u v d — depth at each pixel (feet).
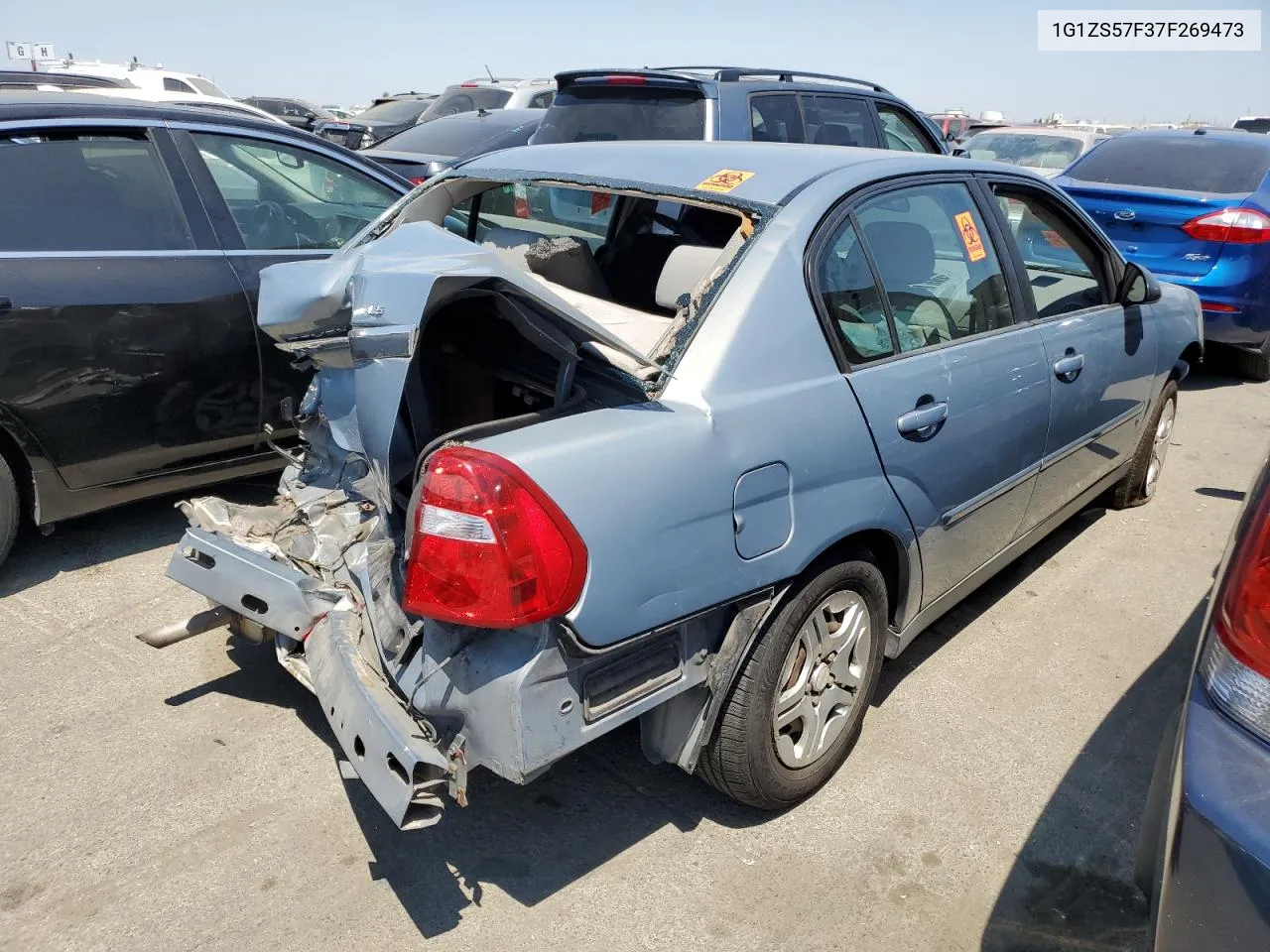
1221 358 25.81
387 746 6.81
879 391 8.94
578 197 12.07
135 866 8.34
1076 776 9.85
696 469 7.39
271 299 8.87
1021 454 11.27
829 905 8.14
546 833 8.87
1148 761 10.14
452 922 7.88
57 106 12.67
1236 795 5.35
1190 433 20.95
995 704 11.03
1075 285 12.87
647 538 7.09
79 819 8.83
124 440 12.88
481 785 9.46
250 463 14.39
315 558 9.21
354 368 7.69
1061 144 41.39
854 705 9.54
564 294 10.09
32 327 11.80
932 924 7.98
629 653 7.32
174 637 9.84
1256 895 5.16
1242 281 22.77
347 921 7.85
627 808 9.21
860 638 9.37
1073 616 13.07
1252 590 5.75
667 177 9.48
